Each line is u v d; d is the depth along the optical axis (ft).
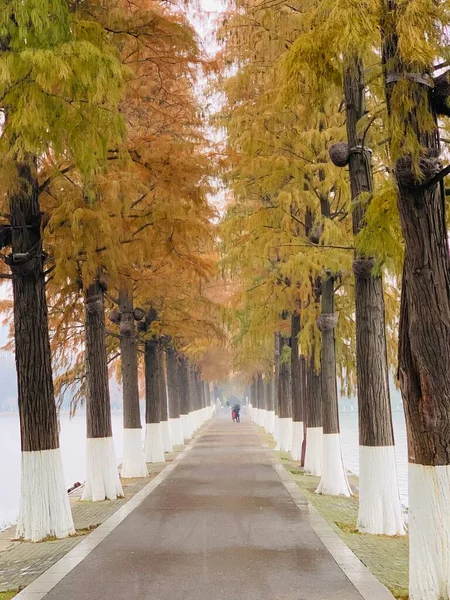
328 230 41.42
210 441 103.81
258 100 42.39
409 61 19.04
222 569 23.65
